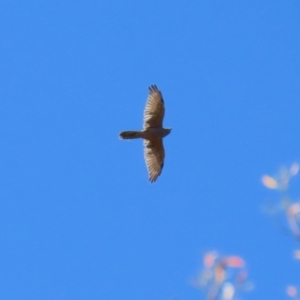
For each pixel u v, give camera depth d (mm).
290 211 17438
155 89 37344
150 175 38062
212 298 16781
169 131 37406
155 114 37375
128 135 36969
